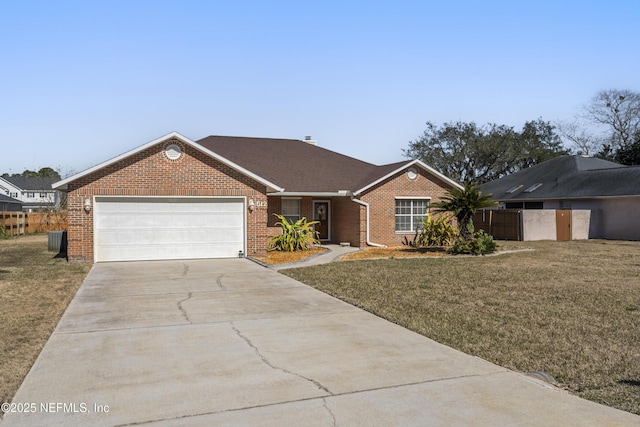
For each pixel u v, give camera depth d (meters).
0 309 9.74
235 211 19.14
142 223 18.06
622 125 56.12
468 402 5.35
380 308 9.91
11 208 46.53
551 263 17.44
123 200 17.84
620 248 23.44
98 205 17.59
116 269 15.73
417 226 24.27
